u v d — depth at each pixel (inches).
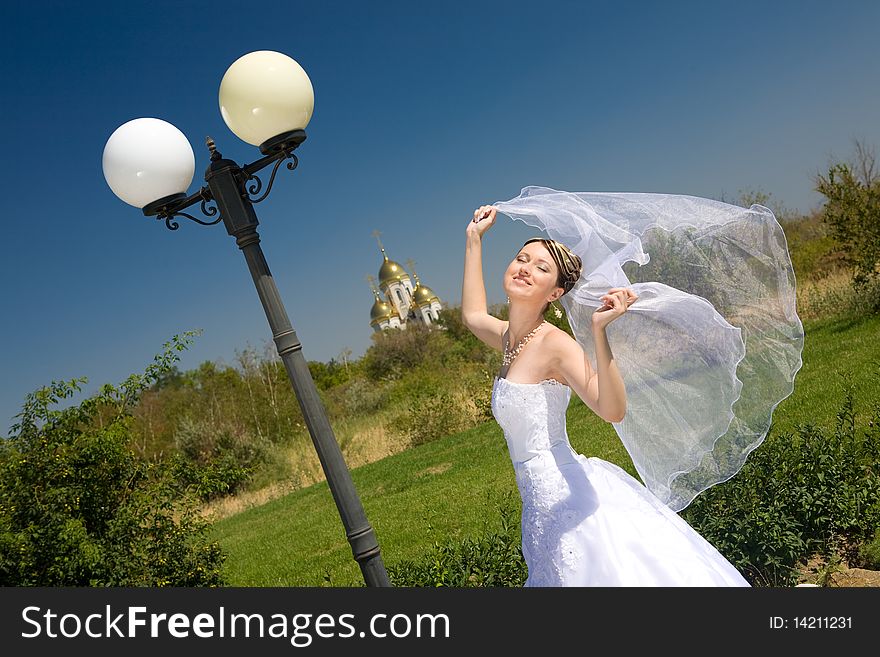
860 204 551.2
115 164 171.0
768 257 152.8
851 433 264.5
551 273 142.5
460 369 1096.2
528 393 139.9
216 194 163.6
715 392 149.6
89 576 257.4
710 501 227.1
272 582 373.1
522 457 142.4
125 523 268.2
